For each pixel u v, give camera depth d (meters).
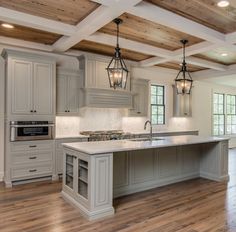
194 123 8.35
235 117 10.16
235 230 2.67
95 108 5.90
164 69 7.27
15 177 4.29
